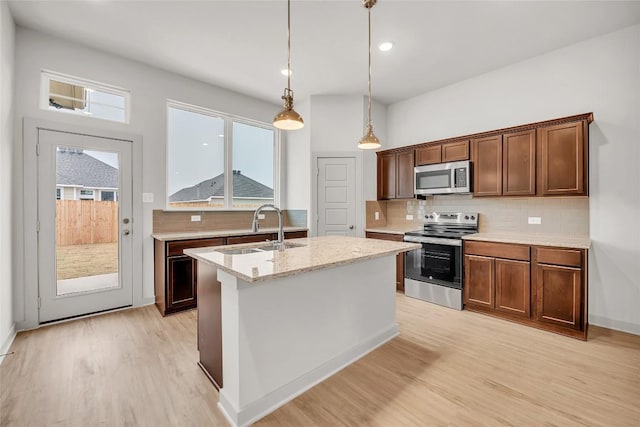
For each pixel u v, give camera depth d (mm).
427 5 2426
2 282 2320
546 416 1624
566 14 2521
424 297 3637
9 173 2525
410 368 2139
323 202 4449
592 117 2699
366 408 1718
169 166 3770
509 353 2336
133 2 2402
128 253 3340
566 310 2627
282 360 1803
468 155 3543
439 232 3797
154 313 3203
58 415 1630
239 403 1593
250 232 3781
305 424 1593
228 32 2826
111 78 3211
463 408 1702
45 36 2842
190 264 3287
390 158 4395
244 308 1614
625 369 2082
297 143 4691
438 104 4125
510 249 2953
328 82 3939
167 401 1760
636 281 2645
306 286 1945
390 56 3256
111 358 2244
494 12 2510
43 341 2516
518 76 3383
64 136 2943
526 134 3080
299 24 2695
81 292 3053
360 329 2352
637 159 2633
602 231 2797
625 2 2361
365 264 2396
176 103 3740
